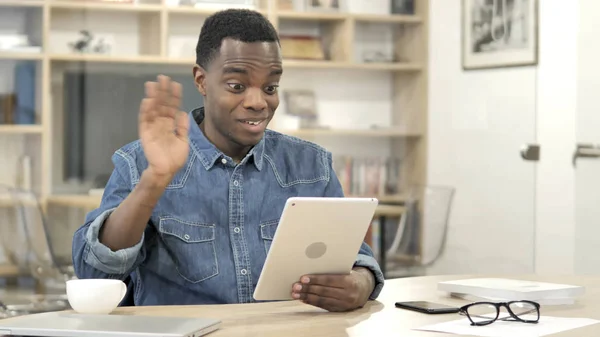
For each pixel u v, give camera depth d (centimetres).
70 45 405
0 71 398
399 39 453
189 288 180
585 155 463
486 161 471
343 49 441
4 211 363
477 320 152
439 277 214
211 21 179
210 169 184
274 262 156
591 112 461
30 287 368
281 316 157
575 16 467
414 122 456
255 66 174
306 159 195
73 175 409
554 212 475
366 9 445
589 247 464
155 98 157
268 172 189
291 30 432
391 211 453
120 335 133
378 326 148
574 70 470
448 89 462
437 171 462
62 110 406
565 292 174
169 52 415
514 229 476
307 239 156
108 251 161
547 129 474
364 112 446
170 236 178
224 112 177
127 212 161
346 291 161
